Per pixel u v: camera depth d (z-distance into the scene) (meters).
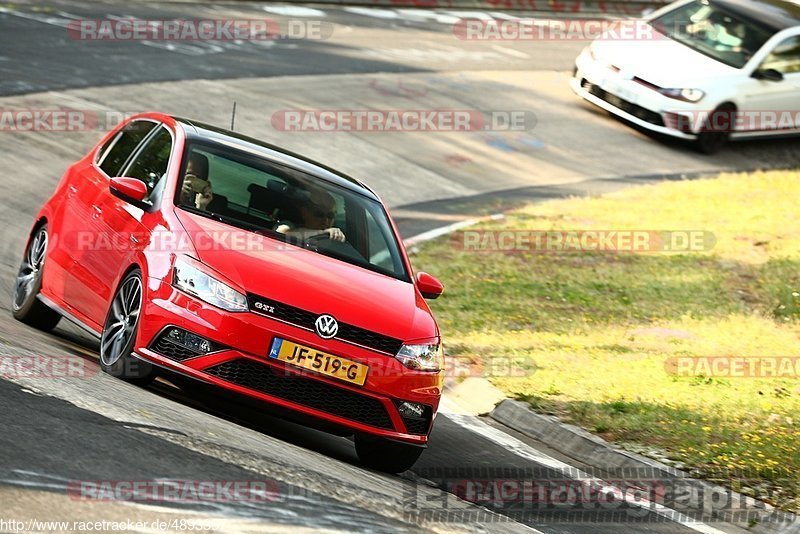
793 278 51.69
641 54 78.50
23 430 18.89
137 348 24.47
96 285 27.88
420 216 59.03
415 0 106.44
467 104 78.62
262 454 21.56
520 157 71.44
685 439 31.39
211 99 67.12
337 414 24.55
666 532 24.97
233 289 24.17
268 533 16.64
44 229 32.25
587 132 77.88
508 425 33.66
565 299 47.59
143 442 19.86
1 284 37.00
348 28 92.56
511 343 40.97
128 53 71.88
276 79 74.25
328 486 20.67
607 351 40.84
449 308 44.84
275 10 93.44
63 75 64.50
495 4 111.62
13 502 15.78
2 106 57.91
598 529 24.06
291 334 24.02
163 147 29.42
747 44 79.00
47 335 30.62
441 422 32.62
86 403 21.48
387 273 28.16
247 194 27.98
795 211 64.31
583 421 32.94
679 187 68.38
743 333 44.38
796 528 26.64
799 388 37.38
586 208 63.06
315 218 28.31
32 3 78.88
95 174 31.50
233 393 23.80
